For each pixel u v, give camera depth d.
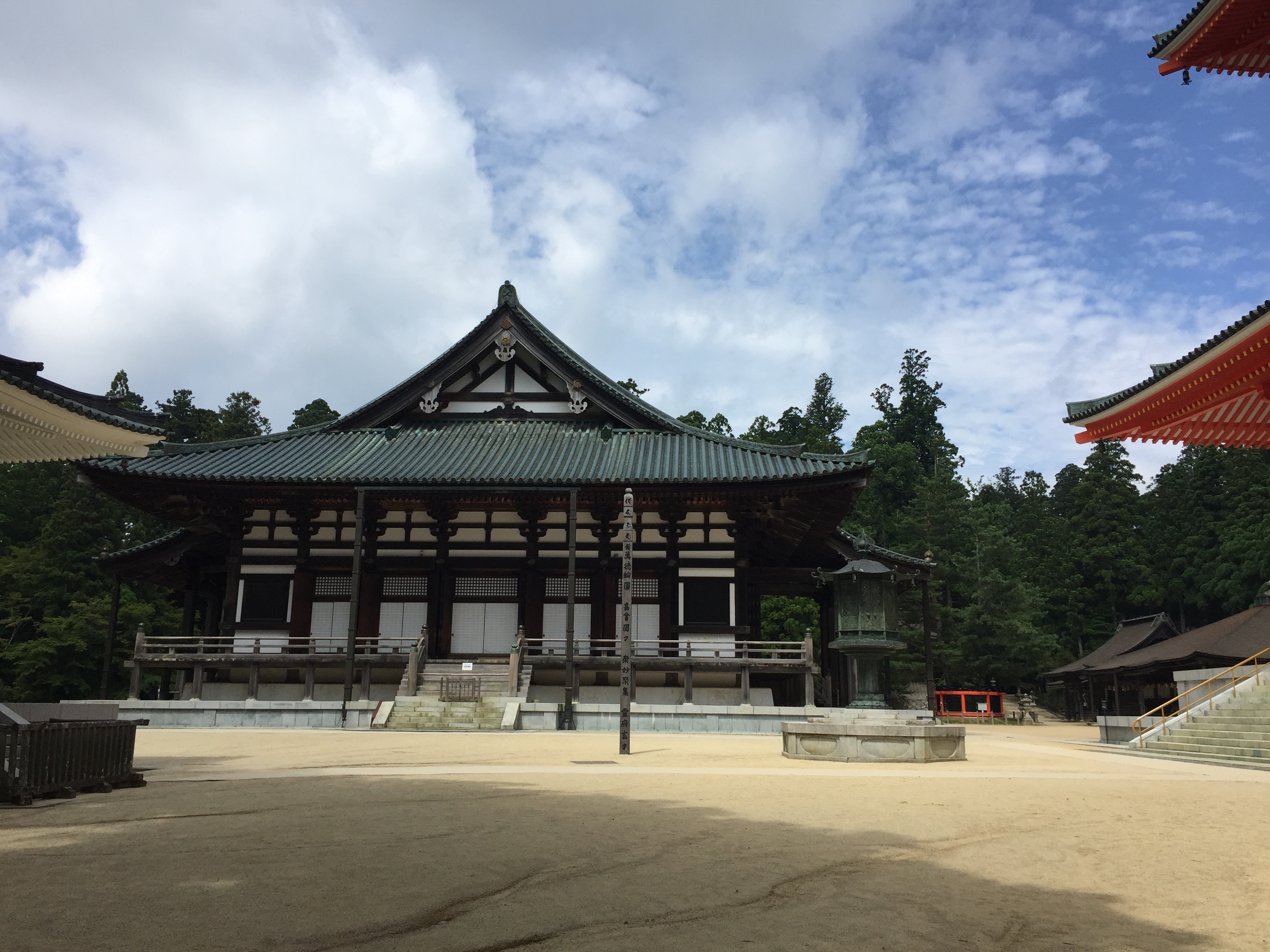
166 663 35.00
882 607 28.70
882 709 28.77
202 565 43.34
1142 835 10.84
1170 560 89.88
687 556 38.41
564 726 32.12
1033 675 76.88
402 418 43.59
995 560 76.81
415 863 8.66
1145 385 17.27
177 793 13.66
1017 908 7.50
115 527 69.69
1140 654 55.44
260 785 14.76
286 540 38.78
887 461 104.81
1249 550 78.88
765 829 10.90
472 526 39.09
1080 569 89.44
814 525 42.12
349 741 25.64
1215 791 15.52
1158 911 7.46
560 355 42.47
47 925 6.44
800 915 7.18
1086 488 93.19
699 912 7.21
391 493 36.53
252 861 8.63
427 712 32.31
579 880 8.16
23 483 74.00
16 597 61.16
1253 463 87.25
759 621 44.00
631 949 6.25
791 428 120.12
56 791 12.81
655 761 20.03
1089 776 17.80
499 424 43.25
